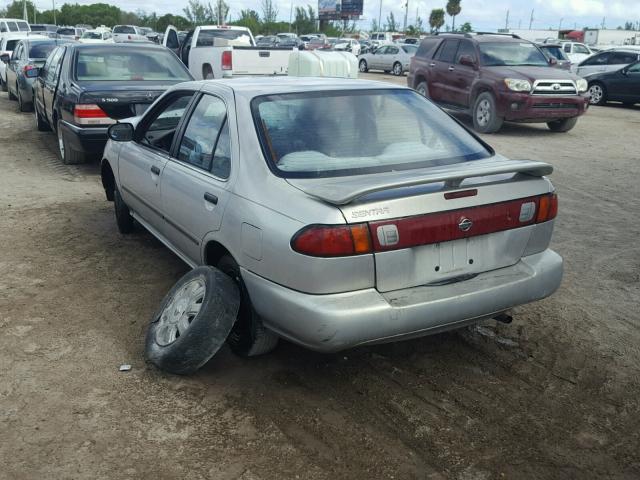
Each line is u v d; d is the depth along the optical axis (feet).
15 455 10.13
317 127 12.74
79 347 13.56
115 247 19.88
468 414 11.39
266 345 12.48
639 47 69.51
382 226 10.47
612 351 13.73
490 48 46.93
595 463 10.18
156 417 11.16
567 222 23.30
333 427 10.97
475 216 11.31
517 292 11.81
